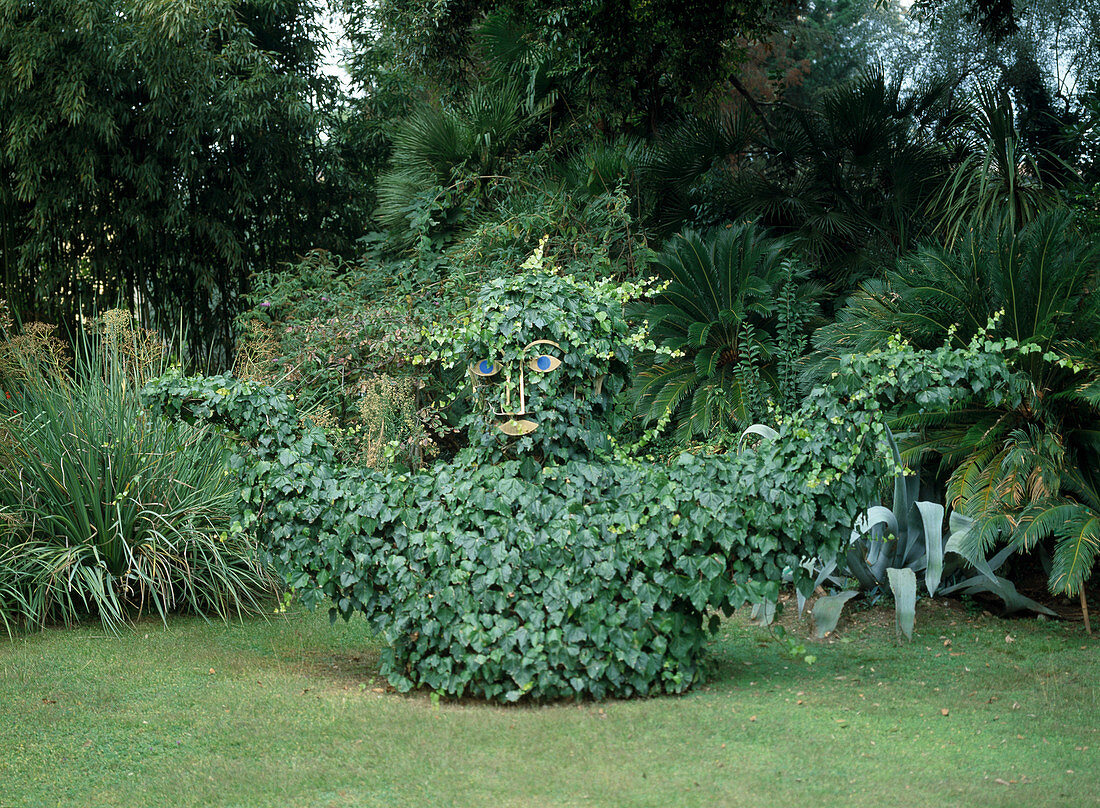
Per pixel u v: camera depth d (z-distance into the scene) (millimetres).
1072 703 3566
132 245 10211
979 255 5434
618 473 3805
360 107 12398
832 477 3611
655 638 3666
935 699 3621
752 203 8594
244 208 10531
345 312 7254
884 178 8602
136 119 9836
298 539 3818
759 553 3635
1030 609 5156
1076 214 6645
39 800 2781
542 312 3746
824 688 3789
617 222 8148
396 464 5699
